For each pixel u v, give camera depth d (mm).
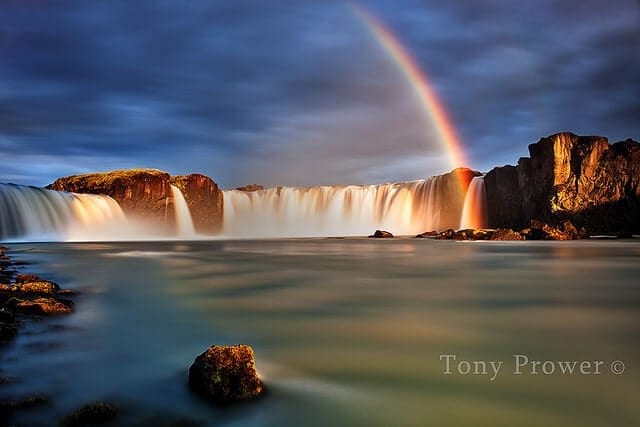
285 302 12156
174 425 4703
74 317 10102
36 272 20234
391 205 94188
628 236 60938
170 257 30688
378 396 5488
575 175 69375
